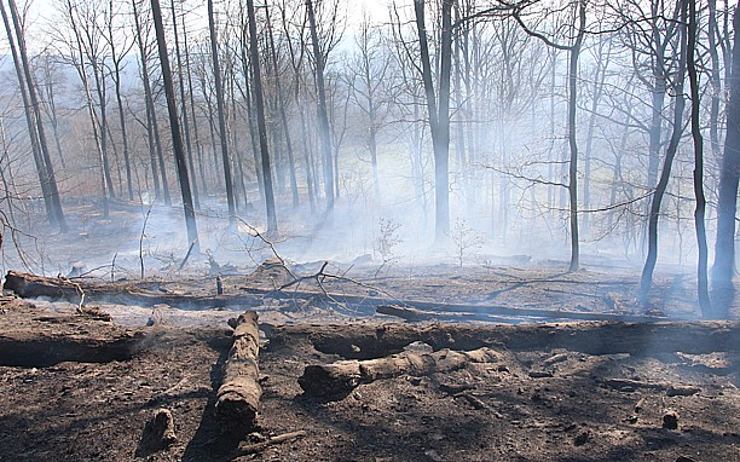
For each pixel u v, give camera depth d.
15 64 23.50
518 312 7.05
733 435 3.42
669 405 3.91
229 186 22.27
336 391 4.05
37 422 3.76
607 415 3.76
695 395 4.09
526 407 3.91
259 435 3.42
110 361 4.84
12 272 7.67
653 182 13.93
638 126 13.79
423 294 8.41
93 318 5.91
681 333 4.89
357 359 4.97
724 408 3.84
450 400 4.05
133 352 4.91
